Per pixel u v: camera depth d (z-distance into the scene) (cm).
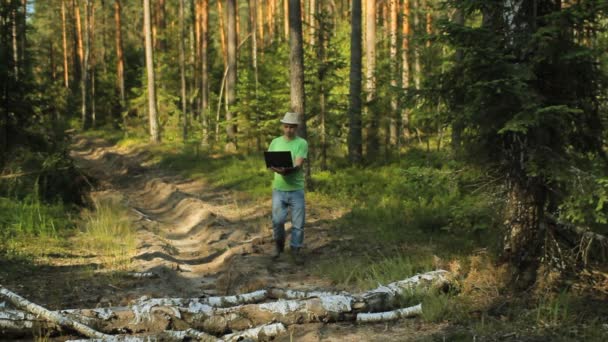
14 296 512
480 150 637
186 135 2883
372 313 532
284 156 767
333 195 1273
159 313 517
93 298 619
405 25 2134
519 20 569
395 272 641
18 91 1335
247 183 1541
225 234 1036
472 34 569
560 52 559
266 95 2083
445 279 592
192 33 3659
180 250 989
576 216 561
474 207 654
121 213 1248
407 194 1140
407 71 1984
